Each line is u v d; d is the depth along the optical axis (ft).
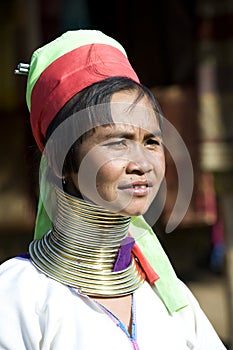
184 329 7.91
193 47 17.44
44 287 7.30
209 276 34.73
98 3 19.42
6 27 24.84
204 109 17.17
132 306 7.61
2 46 25.04
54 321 7.07
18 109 24.43
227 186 17.28
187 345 7.91
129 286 7.64
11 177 23.77
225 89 17.22
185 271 34.68
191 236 23.16
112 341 7.18
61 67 7.60
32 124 7.93
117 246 7.61
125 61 7.82
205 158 17.10
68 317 7.14
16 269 7.48
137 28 18.54
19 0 24.43
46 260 7.49
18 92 24.76
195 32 17.34
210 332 8.19
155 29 18.31
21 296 7.18
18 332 7.05
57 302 7.17
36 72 7.84
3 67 25.13
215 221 18.58
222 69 17.25
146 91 7.56
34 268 7.46
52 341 7.05
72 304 7.23
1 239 25.00
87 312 7.25
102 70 7.48
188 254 23.52
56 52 7.74
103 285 7.45
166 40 18.06
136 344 7.33
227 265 19.76
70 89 7.43
